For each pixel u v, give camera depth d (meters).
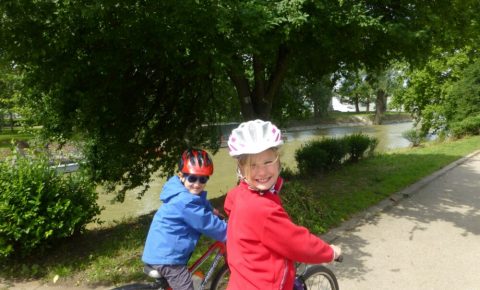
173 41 5.68
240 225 2.06
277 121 10.96
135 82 7.57
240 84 7.60
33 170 5.29
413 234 5.86
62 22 5.32
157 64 7.41
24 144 11.85
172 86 8.48
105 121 7.61
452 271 4.62
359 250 5.30
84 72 6.54
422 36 6.04
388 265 4.82
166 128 8.91
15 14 4.98
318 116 52.69
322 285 3.49
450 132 20.67
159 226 3.07
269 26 5.02
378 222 6.44
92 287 4.57
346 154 11.93
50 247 5.31
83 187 5.93
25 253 5.13
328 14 5.53
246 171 2.06
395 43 6.56
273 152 2.06
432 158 12.30
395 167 10.85
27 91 7.48
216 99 9.67
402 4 6.38
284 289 2.12
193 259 4.73
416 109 23.92
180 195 3.04
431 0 6.46
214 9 4.90
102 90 7.00
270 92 8.02
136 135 8.58
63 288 4.59
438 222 6.40
